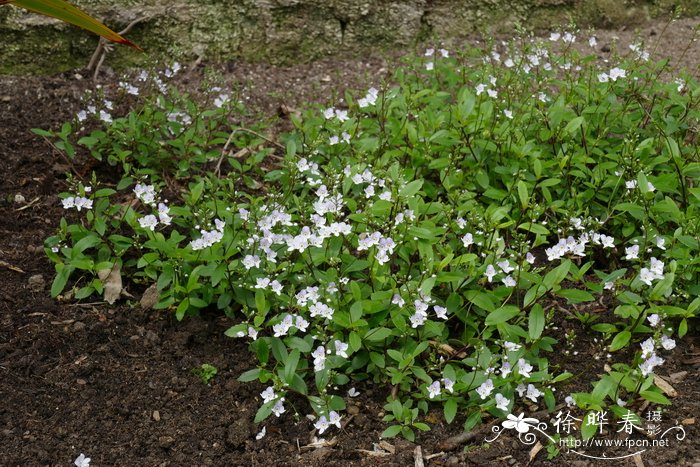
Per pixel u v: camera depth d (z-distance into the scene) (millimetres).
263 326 1088
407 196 1125
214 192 1233
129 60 1574
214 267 1094
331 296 1056
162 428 1014
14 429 1002
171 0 1568
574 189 1249
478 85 1316
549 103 1377
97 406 1030
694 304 1044
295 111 1491
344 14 1628
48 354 1078
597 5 1719
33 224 1236
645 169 1213
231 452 998
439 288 1116
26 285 1151
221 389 1055
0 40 1510
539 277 1059
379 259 1056
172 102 1405
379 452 991
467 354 1079
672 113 1335
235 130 1358
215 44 1602
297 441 1004
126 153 1277
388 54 1656
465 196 1198
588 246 1212
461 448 995
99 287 1131
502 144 1283
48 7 991
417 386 1049
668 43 1702
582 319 1114
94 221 1203
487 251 1114
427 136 1276
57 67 1545
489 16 1684
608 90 1329
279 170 1282
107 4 1537
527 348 1069
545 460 979
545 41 1629
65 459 980
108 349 1087
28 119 1412
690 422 1004
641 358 1027
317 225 1095
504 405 988
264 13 1602
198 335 1105
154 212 1235
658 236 1124
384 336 1025
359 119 1338
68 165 1327
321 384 1014
